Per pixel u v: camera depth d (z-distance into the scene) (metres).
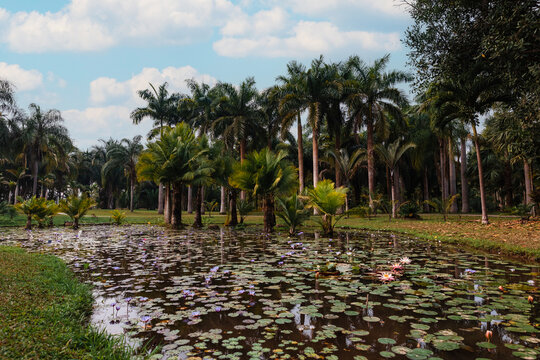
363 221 17.38
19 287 4.05
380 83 22.52
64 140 32.31
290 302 4.00
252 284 4.87
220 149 18.36
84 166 52.62
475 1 8.24
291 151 31.45
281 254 7.64
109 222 21.75
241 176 13.39
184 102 29.06
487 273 5.40
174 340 2.97
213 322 3.39
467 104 13.10
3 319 2.88
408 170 30.41
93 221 22.22
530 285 4.61
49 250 8.73
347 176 24.25
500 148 17.88
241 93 26.86
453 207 29.25
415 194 34.22
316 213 21.84
